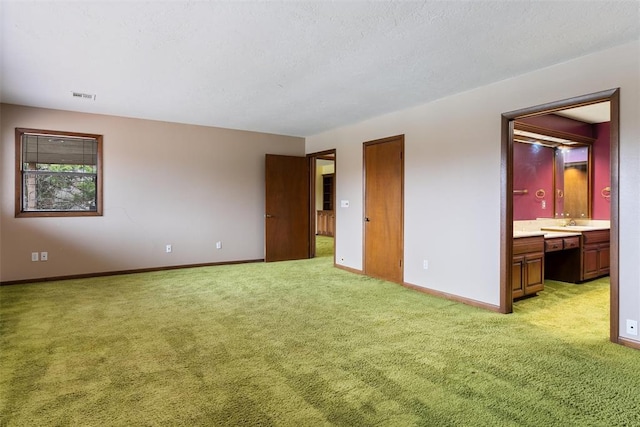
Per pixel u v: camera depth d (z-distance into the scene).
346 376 2.35
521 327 3.27
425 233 4.58
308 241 7.21
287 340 2.95
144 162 5.63
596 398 2.09
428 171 4.54
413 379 2.31
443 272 4.34
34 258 4.94
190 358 2.61
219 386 2.21
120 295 4.31
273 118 5.52
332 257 7.33
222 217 6.35
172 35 2.77
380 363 2.54
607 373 2.39
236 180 6.47
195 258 6.12
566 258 5.09
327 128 6.27
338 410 1.96
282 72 3.54
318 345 2.85
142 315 3.56
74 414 1.91
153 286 4.77
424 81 3.76
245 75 3.64
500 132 3.72
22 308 3.77
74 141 5.22
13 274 4.82
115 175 5.42
